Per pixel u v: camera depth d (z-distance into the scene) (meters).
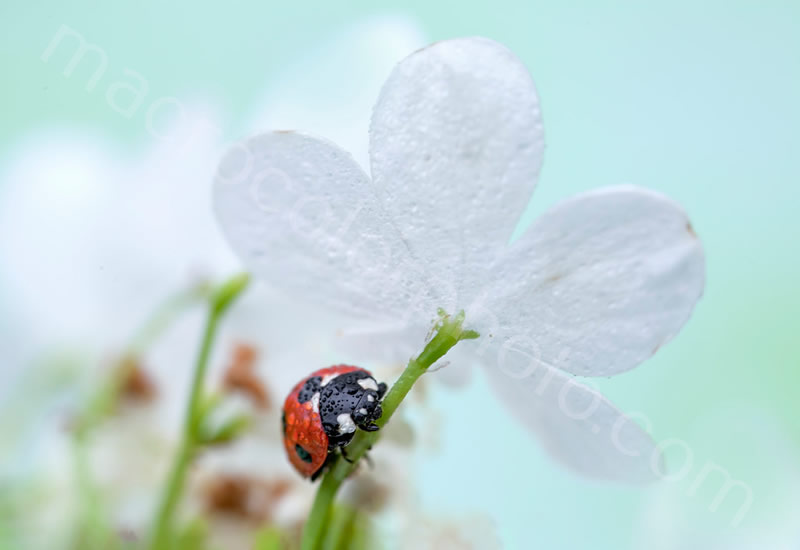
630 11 0.21
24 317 0.14
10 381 0.14
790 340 0.20
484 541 0.12
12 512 0.13
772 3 0.21
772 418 0.14
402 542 0.12
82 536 0.13
